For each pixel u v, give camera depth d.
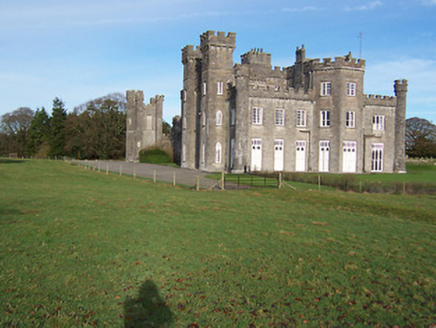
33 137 102.81
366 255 11.34
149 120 78.94
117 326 7.36
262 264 10.48
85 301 8.28
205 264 10.45
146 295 8.62
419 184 28.92
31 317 7.55
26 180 32.56
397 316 7.72
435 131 98.56
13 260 10.42
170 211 17.94
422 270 10.12
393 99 53.19
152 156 69.69
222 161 50.28
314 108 50.28
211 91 49.81
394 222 16.47
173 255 11.16
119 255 11.10
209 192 26.91
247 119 46.84
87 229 13.91
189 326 7.41
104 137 91.06
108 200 21.11
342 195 26.03
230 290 8.88
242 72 46.50
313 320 7.59
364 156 50.97
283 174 37.94
